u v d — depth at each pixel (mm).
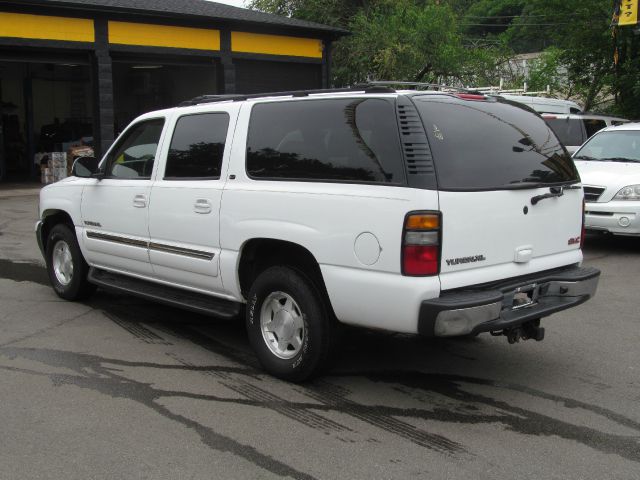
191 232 5465
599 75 22844
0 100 21203
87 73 24094
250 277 5262
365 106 4492
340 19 31156
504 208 4488
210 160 5422
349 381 4941
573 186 5074
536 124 5148
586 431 4121
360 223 4316
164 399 4547
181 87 22891
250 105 5227
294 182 4762
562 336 6078
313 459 3729
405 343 5844
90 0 18328
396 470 3611
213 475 3537
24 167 23172
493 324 4262
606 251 10414
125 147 6312
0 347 5605
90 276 6781
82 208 6672
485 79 28688
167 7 19672
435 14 27125
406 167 4188
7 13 16797
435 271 4137
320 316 4664
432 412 4395
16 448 3811
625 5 19188
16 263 9148
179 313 6785
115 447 3838
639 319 6637
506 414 4371
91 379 4898
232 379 4953
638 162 10812
